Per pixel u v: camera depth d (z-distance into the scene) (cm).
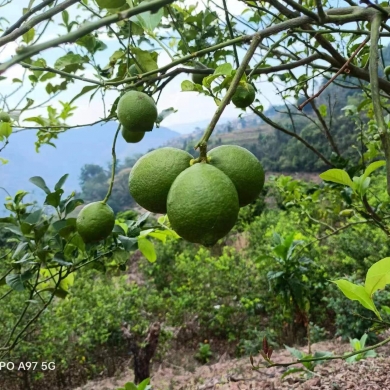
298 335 713
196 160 124
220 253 1209
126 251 259
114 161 165
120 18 89
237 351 755
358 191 209
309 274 727
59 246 247
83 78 162
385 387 392
